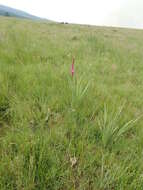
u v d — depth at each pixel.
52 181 1.24
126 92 3.16
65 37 9.42
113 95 2.90
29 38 6.93
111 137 1.64
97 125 1.91
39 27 14.59
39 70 3.36
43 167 1.28
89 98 2.48
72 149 1.53
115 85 3.51
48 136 1.61
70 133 1.78
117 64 5.18
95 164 1.46
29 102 2.20
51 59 4.62
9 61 3.74
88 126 1.88
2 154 1.35
